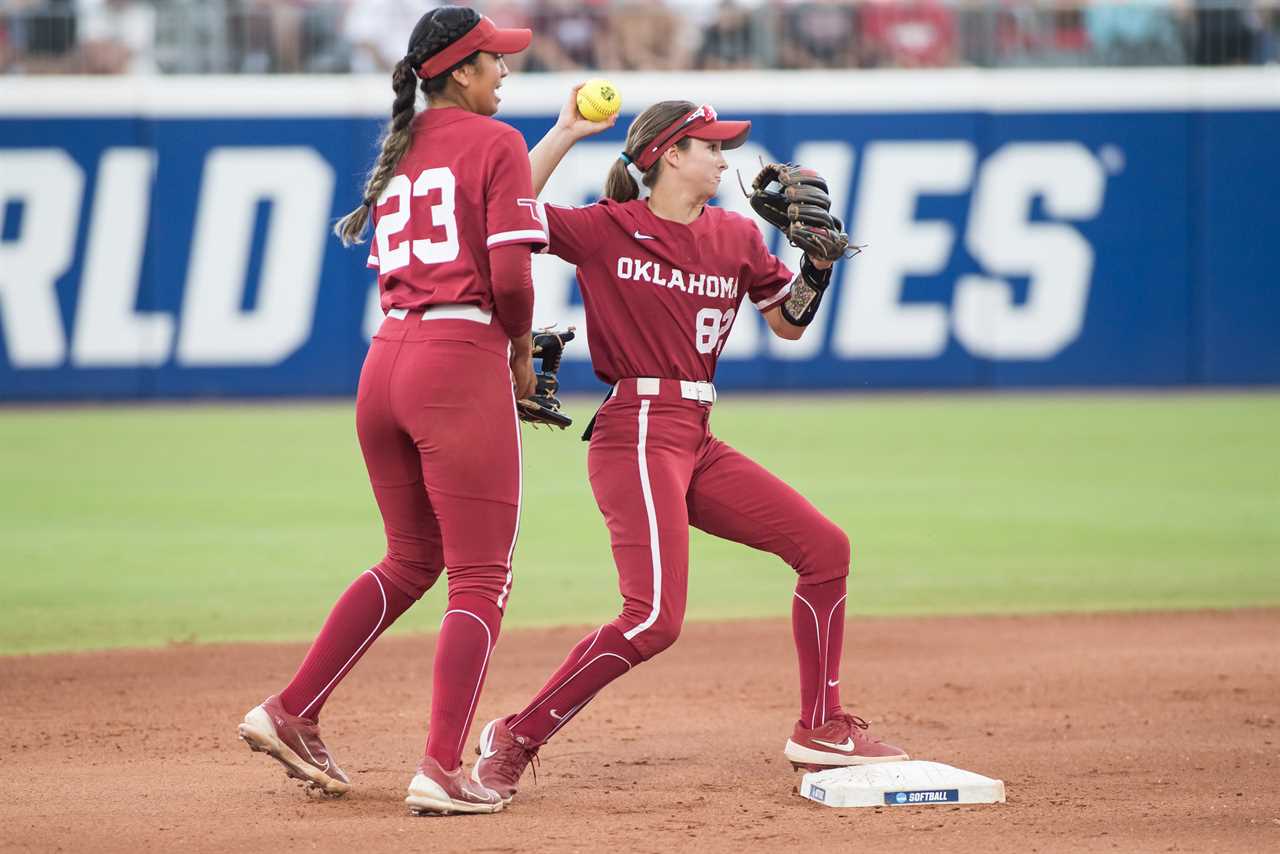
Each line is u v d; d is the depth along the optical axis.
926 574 31.64
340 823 15.12
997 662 24.08
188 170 63.34
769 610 28.89
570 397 65.25
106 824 15.09
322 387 65.00
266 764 17.81
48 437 53.81
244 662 23.97
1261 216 67.38
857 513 38.69
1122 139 66.88
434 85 15.73
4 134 62.28
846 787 15.87
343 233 16.36
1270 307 67.94
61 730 19.66
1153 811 15.65
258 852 14.08
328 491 42.25
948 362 67.50
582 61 67.44
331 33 65.75
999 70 67.38
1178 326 67.94
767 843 14.39
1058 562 32.88
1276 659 24.14
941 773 16.23
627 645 15.87
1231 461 47.66
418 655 24.78
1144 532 36.28
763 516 16.75
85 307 63.50
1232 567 32.38
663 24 67.50
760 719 20.42
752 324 66.75
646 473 16.19
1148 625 27.02
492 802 15.53
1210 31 67.94
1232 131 67.00
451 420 15.16
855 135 66.31
